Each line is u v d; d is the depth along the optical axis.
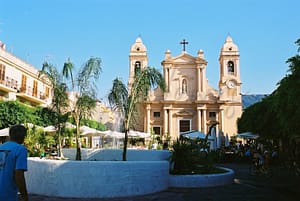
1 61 33.44
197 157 14.30
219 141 46.84
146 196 10.29
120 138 30.84
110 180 10.05
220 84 50.22
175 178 12.27
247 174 18.42
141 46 51.97
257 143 36.25
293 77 11.17
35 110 32.66
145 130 47.75
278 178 16.41
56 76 16.28
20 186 3.95
